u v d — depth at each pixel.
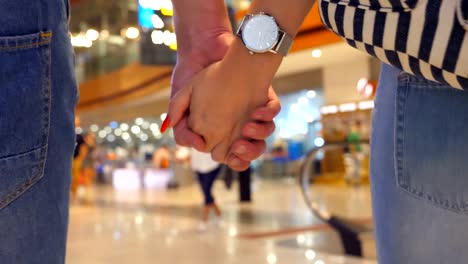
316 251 3.69
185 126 0.86
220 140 0.84
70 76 0.70
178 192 11.85
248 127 0.80
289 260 3.37
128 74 14.42
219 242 4.15
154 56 12.83
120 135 26.17
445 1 0.52
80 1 13.11
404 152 0.69
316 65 11.59
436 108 0.65
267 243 4.08
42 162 0.65
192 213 6.66
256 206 7.37
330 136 11.45
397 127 0.70
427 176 0.66
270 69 0.75
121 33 13.75
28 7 0.63
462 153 0.63
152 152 20.12
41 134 0.64
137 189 13.65
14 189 0.62
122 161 18.86
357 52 10.09
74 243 4.19
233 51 0.75
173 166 14.23
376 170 0.74
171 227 5.20
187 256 3.55
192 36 0.94
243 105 0.79
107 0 12.95
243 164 0.87
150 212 6.91
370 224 4.75
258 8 0.72
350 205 6.55
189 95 0.82
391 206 0.71
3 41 0.61
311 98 15.72
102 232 4.87
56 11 0.68
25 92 0.62
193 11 0.94
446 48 0.53
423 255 0.68
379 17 0.57
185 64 0.96
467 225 0.64
